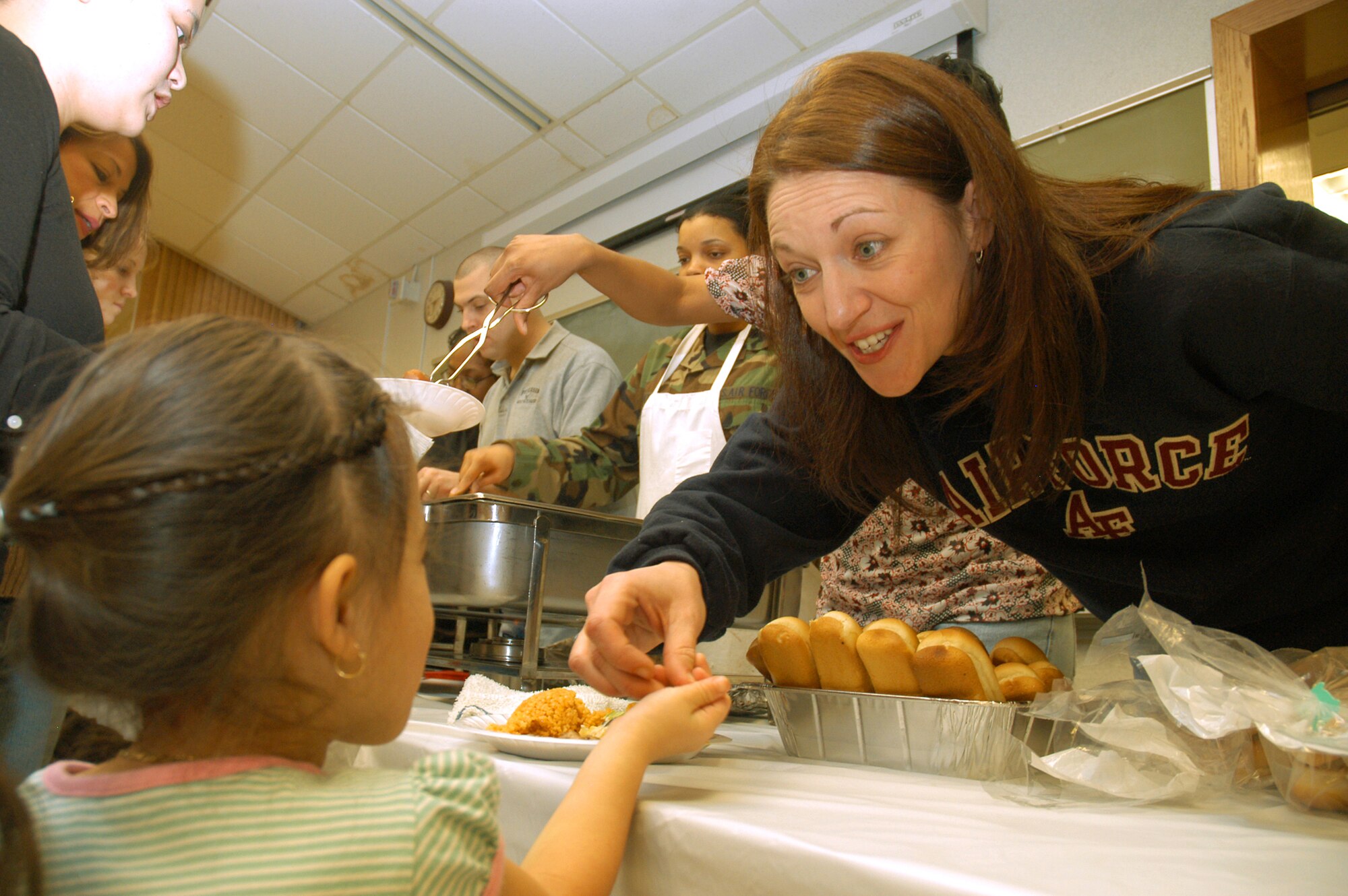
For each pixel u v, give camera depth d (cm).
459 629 152
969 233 70
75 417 38
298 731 43
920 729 74
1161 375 68
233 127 342
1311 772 56
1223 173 173
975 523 90
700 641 79
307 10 278
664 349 197
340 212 383
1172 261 65
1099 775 60
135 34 109
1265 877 40
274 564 39
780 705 82
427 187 350
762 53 251
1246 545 77
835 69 72
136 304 437
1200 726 60
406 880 37
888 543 129
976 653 79
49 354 82
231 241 430
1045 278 67
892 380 72
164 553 37
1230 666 61
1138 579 82
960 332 74
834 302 68
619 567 81
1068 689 77
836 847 42
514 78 283
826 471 86
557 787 57
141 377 39
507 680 129
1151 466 74
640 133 294
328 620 40
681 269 190
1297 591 79
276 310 486
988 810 56
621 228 310
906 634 82
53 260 92
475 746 72
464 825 40
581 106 288
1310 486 75
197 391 39
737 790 59
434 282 395
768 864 44
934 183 67
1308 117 186
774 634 87
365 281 433
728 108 266
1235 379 66
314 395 42
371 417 44
